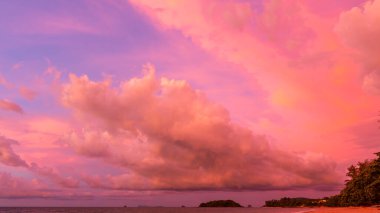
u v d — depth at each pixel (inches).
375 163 4042.8
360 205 4798.2
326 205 7426.2
